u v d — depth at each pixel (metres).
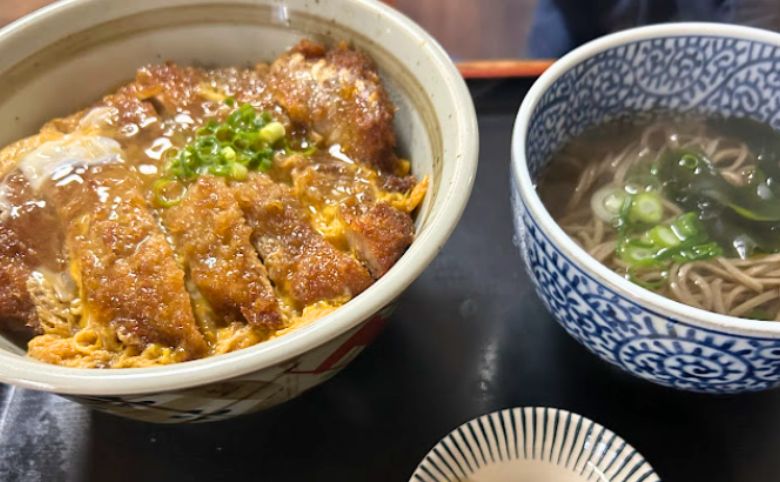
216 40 0.44
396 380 0.38
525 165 0.34
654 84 0.40
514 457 0.35
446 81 0.38
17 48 0.40
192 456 0.36
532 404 0.37
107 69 0.43
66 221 0.37
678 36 0.38
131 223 0.36
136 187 0.38
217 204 0.36
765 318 0.35
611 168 0.39
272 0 0.43
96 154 0.39
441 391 0.37
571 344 0.39
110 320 0.35
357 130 0.40
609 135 0.40
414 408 0.37
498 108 0.47
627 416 0.36
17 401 0.37
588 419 0.35
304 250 0.37
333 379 0.38
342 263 0.36
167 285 0.35
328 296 0.36
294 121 0.41
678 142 0.40
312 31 0.43
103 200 0.37
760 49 0.38
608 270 0.31
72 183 0.37
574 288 0.32
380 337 0.39
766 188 0.38
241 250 0.36
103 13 0.42
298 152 0.41
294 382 0.33
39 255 0.37
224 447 0.36
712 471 0.35
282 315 0.35
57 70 0.42
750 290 0.36
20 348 0.36
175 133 0.41
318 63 0.42
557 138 0.39
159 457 0.36
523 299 0.40
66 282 0.36
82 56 0.42
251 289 0.35
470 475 0.34
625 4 0.56
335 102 0.41
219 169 0.38
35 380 0.30
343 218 0.37
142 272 0.35
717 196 0.38
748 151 0.39
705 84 0.39
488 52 0.54
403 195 0.39
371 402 0.37
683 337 0.31
